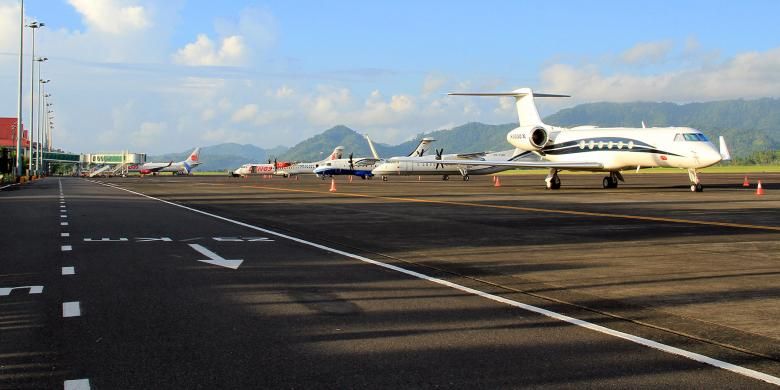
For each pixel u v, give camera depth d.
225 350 5.96
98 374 5.24
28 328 6.76
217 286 9.31
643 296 8.70
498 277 10.23
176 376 5.20
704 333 6.67
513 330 6.76
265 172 159.00
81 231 17.62
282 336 6.47
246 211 25.91
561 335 6.56
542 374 5.27
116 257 12.39
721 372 5.34
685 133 39.16
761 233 17.09
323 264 11.59
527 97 49.22
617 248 14.09
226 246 14.30
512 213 24.42
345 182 78.25
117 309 7.72
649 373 5.30
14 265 11.29
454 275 10.41
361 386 4.96
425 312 7.62
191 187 58.91
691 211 24.98
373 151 120.69
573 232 17.53
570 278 10.14
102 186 62.06
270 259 12.22
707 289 9.23
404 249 13.88
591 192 42.12
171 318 7.25
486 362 5.60
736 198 33.94
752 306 8.05
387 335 6.52
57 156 188.00
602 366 5.49
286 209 27.12
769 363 5.61
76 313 7.49
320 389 4.89
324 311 7.66
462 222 20.70
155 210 26.45
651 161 40.44
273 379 5.12
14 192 45.69
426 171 84.38
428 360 5.65
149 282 9.62
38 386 4.93
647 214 23.64
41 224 19.77
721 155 38.72
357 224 20.06
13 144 167.12
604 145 42.84
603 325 7.00
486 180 83.44
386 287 9.29
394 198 36.22
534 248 14.10
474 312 7.64
